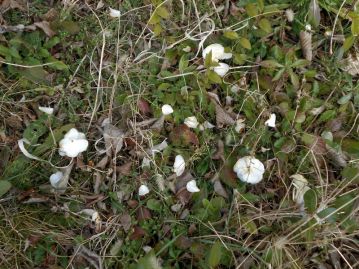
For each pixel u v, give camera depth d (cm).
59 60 47
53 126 45
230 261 42
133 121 45
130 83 46
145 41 48
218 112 46
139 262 39
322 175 46
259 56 48
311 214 41
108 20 48
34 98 45
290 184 45
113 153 44
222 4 50
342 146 46
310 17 49
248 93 47
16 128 45
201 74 47
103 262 42
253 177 43
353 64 49
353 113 47
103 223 43
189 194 44
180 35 48
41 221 42
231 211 43
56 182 43
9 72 45
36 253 42
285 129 46
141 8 49
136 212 44
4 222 42
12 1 46
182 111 46
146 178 44
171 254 42
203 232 43
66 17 47
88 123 46
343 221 41
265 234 43
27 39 46
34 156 43
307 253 42
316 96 48
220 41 48
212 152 45
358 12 49
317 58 49
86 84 46
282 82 47
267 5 49
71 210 43
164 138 46
